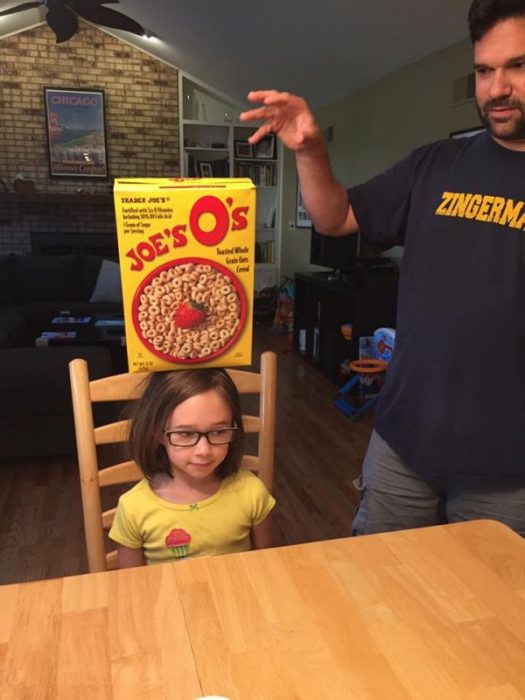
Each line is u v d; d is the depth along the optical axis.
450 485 1.13
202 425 0.95
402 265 1.20
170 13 4.88
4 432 2.72
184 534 1.02
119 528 1.04
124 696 0.57
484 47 0.97
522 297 1.03
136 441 1.00
